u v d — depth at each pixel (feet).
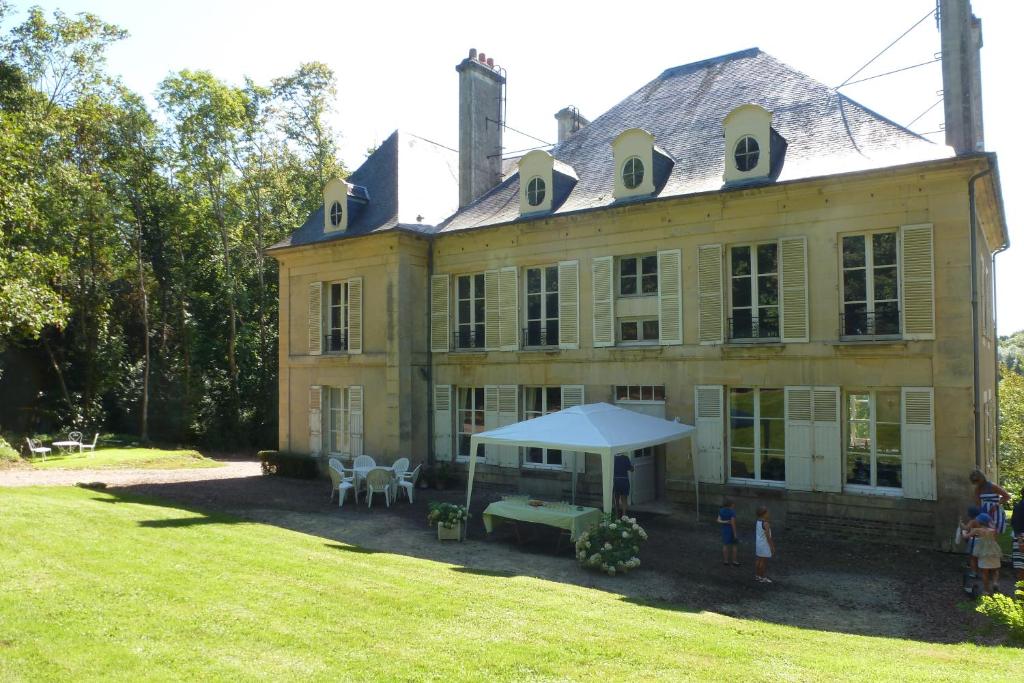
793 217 43.06
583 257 52.06
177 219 101.71
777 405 43.91
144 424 95.91
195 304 107.55
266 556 32.01
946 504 37.83
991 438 49.11
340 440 63.87
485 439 41.14
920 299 38.83
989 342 48.32
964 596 30.22
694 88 57.11
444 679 18.03
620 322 51.16
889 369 39.81
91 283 96.07
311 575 28.71
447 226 61.41
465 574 30.91
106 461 74.74
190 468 75.51
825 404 41.68
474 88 65.98
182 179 100.22
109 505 44.09
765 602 29.45
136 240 100.58
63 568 27.73
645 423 41.88
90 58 91.50
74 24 88.69
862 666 19.52
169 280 105.40
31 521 36.04
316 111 103.86
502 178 69.00
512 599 26.40
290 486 58.95
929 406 38.52
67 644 19.80
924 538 38.40
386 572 30.07
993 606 24.64
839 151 43.16
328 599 25.17
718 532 42.04
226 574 28.22
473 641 21.09
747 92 52.85
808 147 44.83
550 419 41.24
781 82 51.67
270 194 104.47
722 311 45.42
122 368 100.94
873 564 35.50
